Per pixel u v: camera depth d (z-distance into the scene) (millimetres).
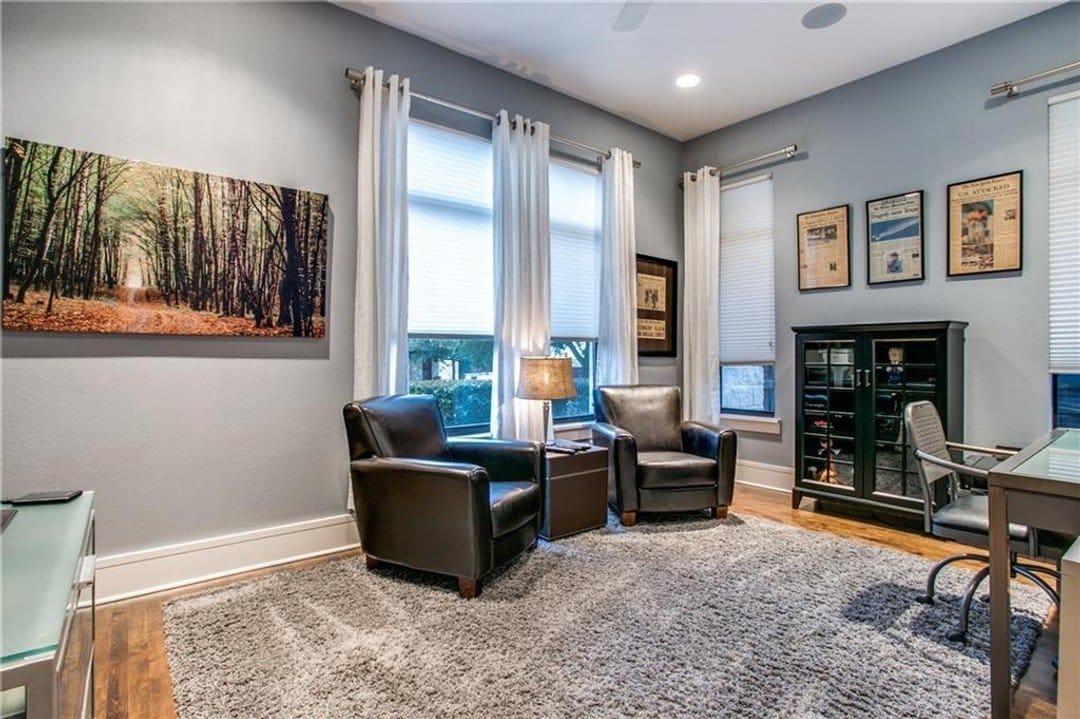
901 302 3518
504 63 3504
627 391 3838
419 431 2779
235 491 2559
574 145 3930
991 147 3145
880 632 1967
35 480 2117
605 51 3365
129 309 2277
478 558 2236
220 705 1548
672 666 1742
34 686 812
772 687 1631
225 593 2301
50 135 2133
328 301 2836
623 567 2578
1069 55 2883
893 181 3555
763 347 4281
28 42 2098
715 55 3424
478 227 3453
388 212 2928
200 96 2467
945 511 2061
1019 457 1705
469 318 3402
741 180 4406
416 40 3180
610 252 4070
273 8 2680
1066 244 2893
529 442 2912
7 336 2066
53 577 1103
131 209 2281
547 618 2066
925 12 2965
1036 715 1540
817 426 3604
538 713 1508
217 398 2516
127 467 2301
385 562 2580
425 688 1622
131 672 1729
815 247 3945
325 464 2822
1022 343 3023
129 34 2305
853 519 3410
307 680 1665
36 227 2098
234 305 2533
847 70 3605
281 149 2691
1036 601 2215
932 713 1517
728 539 2986
